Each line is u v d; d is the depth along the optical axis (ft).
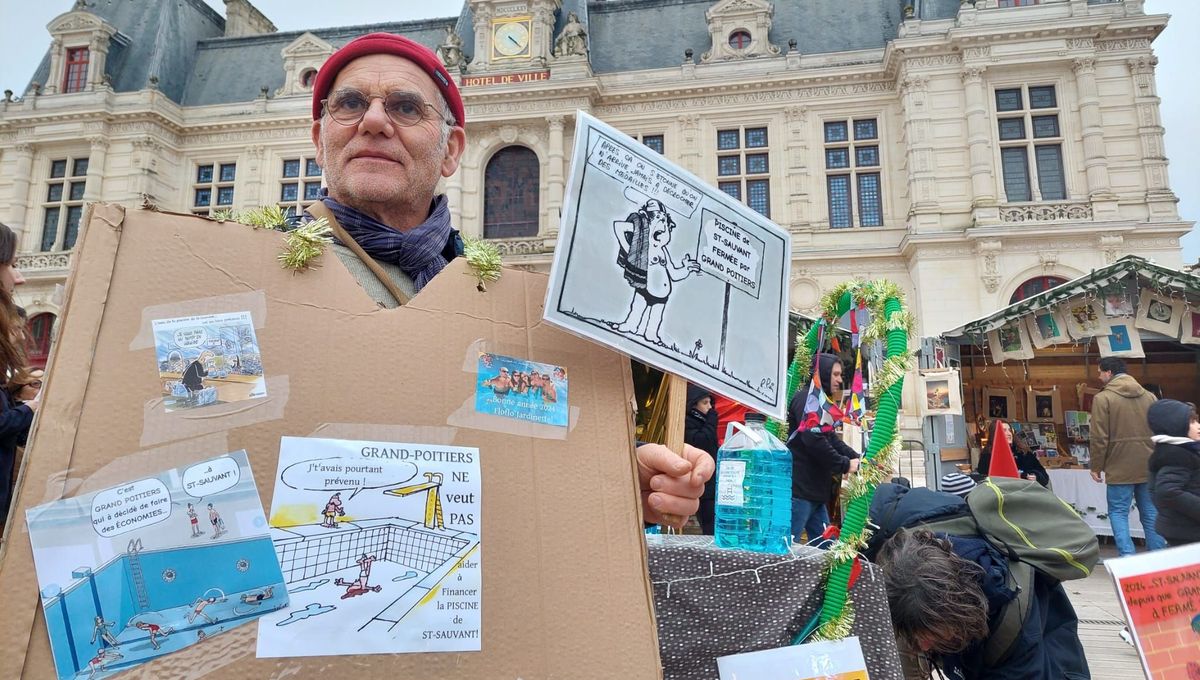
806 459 14.61
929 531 6.88
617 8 71.77
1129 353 26.20
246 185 68.90
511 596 3.51
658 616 5.00
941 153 56.59
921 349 29.99
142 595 2.95
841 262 58.95
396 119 5.04
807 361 7.17
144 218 3.44
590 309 4.08
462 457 3.64
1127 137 53.88
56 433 3.01
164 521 3.05
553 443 3.93
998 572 6.54
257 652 3.03
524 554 3.62
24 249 66.95
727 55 64.23
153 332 3.27
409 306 3.84
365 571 3.28
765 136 62.54
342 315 3.66
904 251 56.85
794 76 61.16
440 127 5.33
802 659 4.87
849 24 65.46
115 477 3.04
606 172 4.36
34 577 2.86
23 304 66.08
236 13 85.15
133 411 3.14
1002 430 9.37
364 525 3.34
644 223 4.45
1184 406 14.10
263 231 3.67
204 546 3.08
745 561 5.13
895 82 60.18
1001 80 56.59
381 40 5.22
